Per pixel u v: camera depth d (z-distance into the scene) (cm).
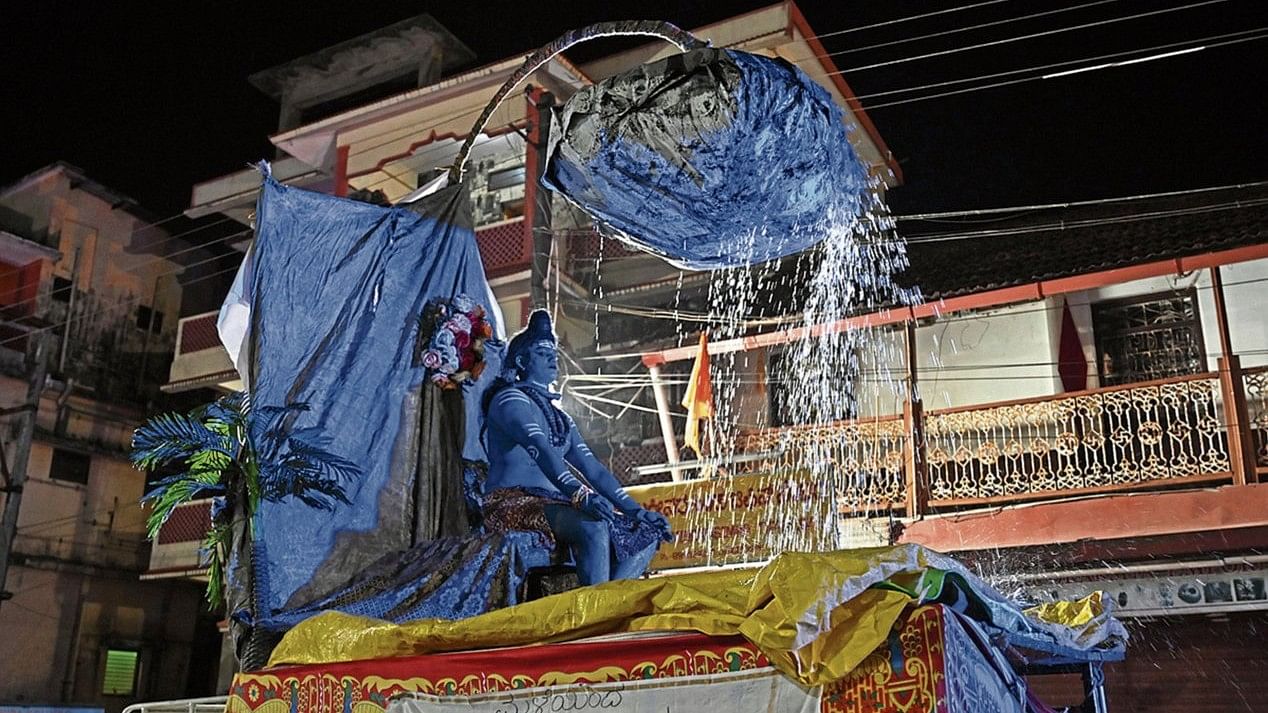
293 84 2033
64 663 2186
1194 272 1339
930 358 1443
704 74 361
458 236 571
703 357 1310
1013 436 1297
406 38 1909
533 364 530
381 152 1775
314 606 463
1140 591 1169
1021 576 1225
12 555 2134
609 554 485
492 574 480
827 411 1448
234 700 423
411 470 519
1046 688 1173
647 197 406
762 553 859
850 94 1553
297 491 482
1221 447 1187
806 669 315
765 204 404
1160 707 1154
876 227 1378
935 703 303
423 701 383
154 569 2105
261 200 509
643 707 342
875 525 1300
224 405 490
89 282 2364
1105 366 1372
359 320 523
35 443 2219
